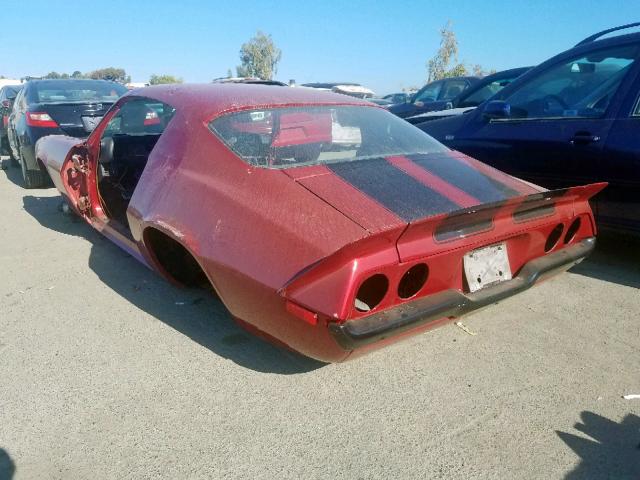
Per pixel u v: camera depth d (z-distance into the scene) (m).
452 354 2.90
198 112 2.96
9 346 2.97
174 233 2.64
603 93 4.00
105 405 2.45
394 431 2.29
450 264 2.37
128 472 2.05
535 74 4.52
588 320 3.29
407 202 2.38
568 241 3.07
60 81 8.15
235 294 2.39
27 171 7.32
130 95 3.76
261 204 2.40
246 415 2.38
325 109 3.13
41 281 3.91
